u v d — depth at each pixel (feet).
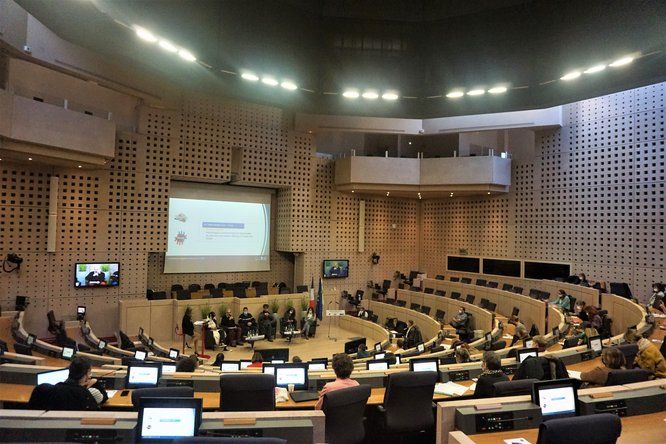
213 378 17.38
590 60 33.94
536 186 55.21
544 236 54.19
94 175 45.73
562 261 52.21
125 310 44.83
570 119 52.06
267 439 7.22
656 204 44.55
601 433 8.71
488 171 55.21
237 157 54.75
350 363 14.80
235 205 58.13
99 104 45.14
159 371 17.30
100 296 45.88
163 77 39.24
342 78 42.50
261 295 52.65
